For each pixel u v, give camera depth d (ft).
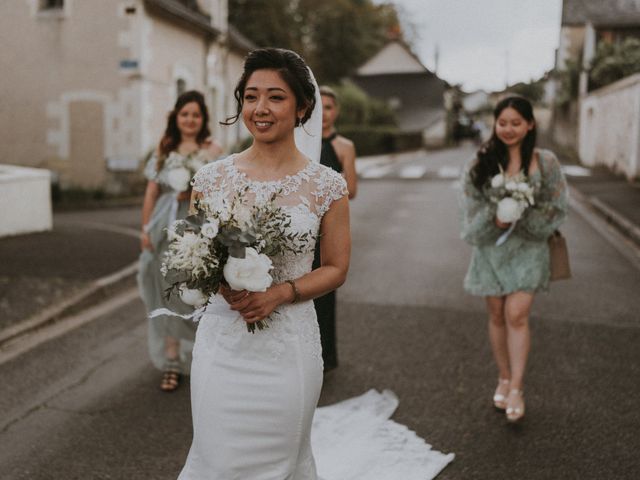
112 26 51.21
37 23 52.34
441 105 168.14
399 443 11.71
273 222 7.04
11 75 53.47
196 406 7.63
